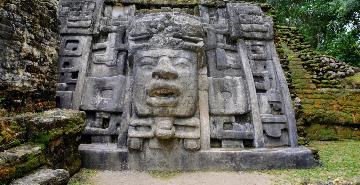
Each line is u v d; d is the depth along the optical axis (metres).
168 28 4.71
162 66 4.46
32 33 4.40
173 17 4.80
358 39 9.95
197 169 4.46
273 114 5.09
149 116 4.56
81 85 5.16
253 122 4.89
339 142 6.15
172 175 4.25
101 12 5.86
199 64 4.97
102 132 4.86
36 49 4.48
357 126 6.48
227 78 5.17
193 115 4.67
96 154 4.47
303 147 4.78
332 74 7.32
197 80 4.82
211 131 4.79
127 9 6.03
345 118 6.43
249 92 5.09
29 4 4.35
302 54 7.66
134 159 4.47
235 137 4.80
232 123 4.91
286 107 5.10
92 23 5.69
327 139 6.36
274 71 5.42
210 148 4.61
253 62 5.46
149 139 4.50
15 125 3.55
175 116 4.55
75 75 5.37
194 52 4.80
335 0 9.26
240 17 5.79
